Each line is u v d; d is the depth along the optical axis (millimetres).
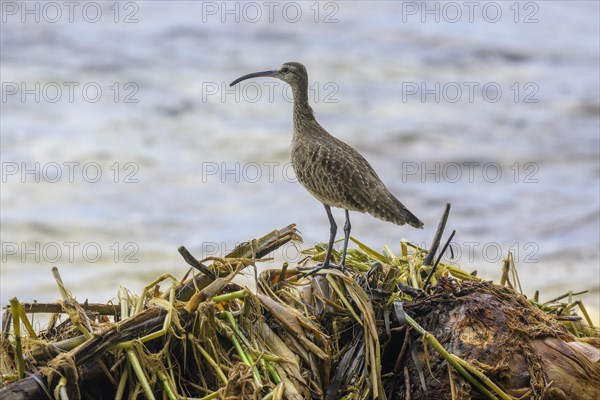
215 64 29750
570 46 35750
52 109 24047
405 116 25500
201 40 32844
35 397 5773
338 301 6836
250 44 32719
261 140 22453
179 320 6258
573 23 39469
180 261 15031
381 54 32531
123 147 21438
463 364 6113
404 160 22000
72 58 29500
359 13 38344
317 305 6816
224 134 22750
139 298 6598
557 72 32094
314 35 34469
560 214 17953
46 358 6078
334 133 23656
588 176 20859
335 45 33250
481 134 24297
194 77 28109
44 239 15867
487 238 16625
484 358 6207
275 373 6148
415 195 19375
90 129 22672
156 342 6238
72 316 6336
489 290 6641
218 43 32500
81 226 16406
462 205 18547
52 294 13305
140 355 5984
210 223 17016
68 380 5809
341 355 6625
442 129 24547
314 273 6957
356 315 6590
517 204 18734
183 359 6305
